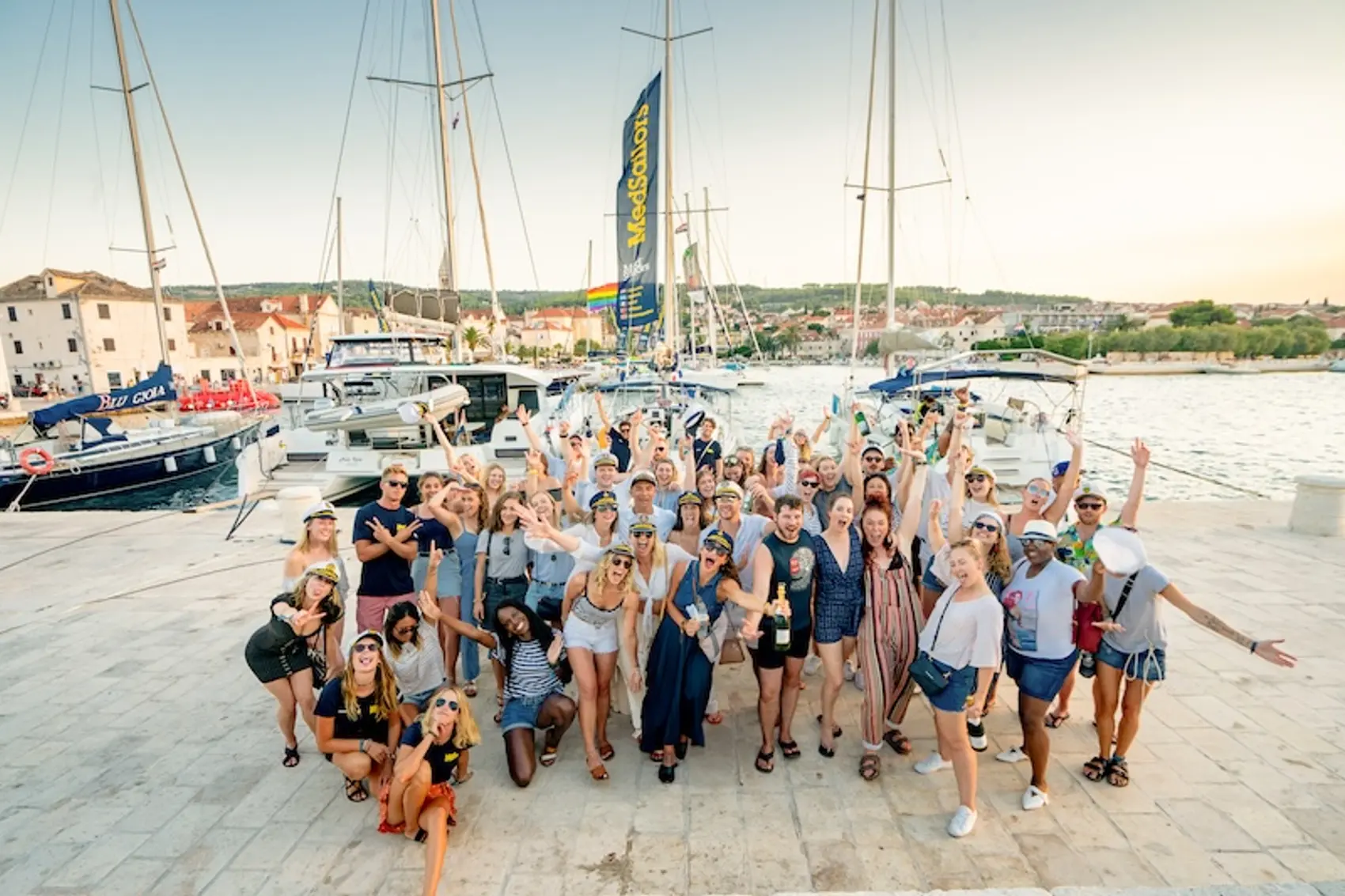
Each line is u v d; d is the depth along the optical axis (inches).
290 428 590.9
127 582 324.5
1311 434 1083.9
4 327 2036.2
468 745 142.7
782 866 131.9
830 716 166.6
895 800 151.6
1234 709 187.6
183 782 164.7
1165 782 154.9
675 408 551.2
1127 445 957.2
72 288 2071.9
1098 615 144.6
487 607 187.9
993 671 135.5
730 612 175.2
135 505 694.5
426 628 166.7
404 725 154.3
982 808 146.9
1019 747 170.6
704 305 1409.9
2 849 142.1
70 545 390.6
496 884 129.0
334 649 169.3
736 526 184.7
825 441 739.4
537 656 164.9
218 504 491.2
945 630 138.0
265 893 128.7
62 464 657.6
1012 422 569.0
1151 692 197.5
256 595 304.0
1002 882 126.5
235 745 181.9
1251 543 345.7
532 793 156.4
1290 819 141.9
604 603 157.9
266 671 160.1
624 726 187.9
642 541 157.6
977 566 136.7
